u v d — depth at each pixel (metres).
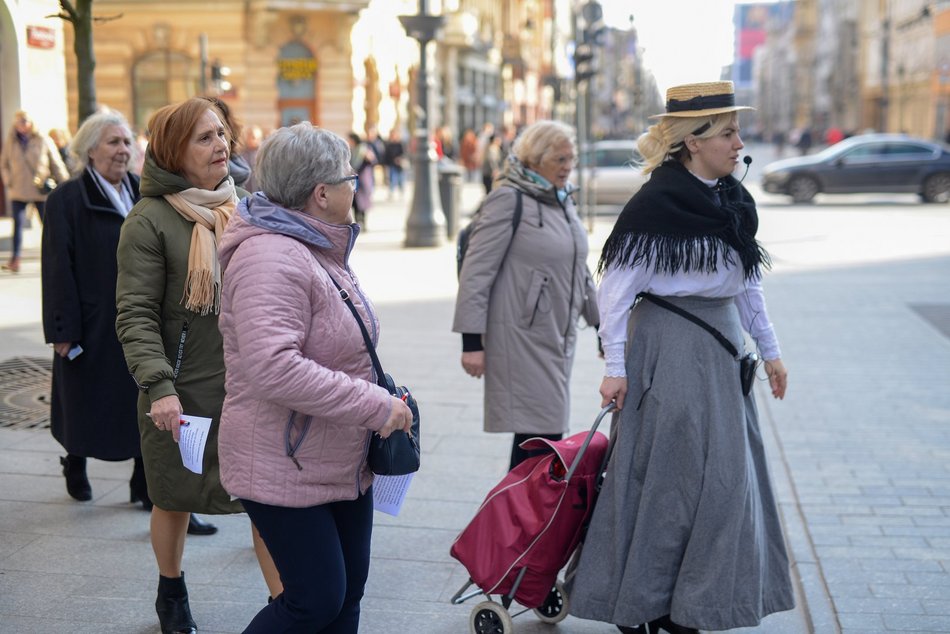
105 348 5.32
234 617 4.63
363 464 3.42
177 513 4.31
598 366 10.12
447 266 17.05
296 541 3.29
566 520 4.27
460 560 4.36
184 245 4.16
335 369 3.29
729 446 4.05
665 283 4.12
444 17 19.41
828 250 19.88
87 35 8.15
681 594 4.03
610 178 28.81
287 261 3.18
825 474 6.82
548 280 5.43
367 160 23.36
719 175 4.16
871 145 31.41
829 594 4.98
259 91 33.59
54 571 5.07
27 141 14.82
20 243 15.12
